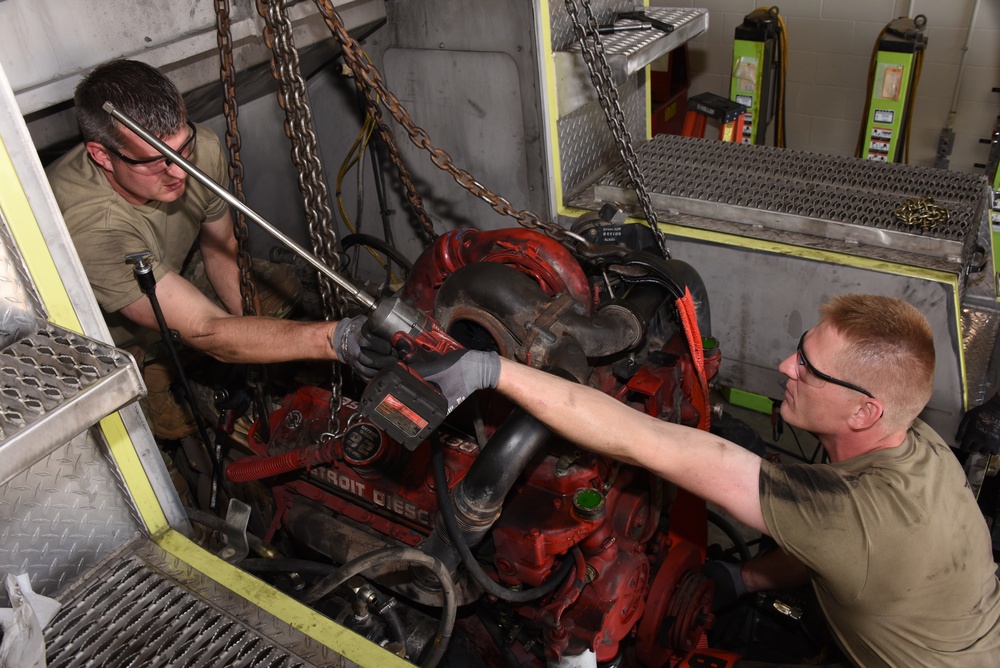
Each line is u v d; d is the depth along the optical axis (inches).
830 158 114.9
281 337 65.9
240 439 90.8
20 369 40.3
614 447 59.8
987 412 87.7
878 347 60.3
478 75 103.6
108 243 76.1
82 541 53.2
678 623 73.7
